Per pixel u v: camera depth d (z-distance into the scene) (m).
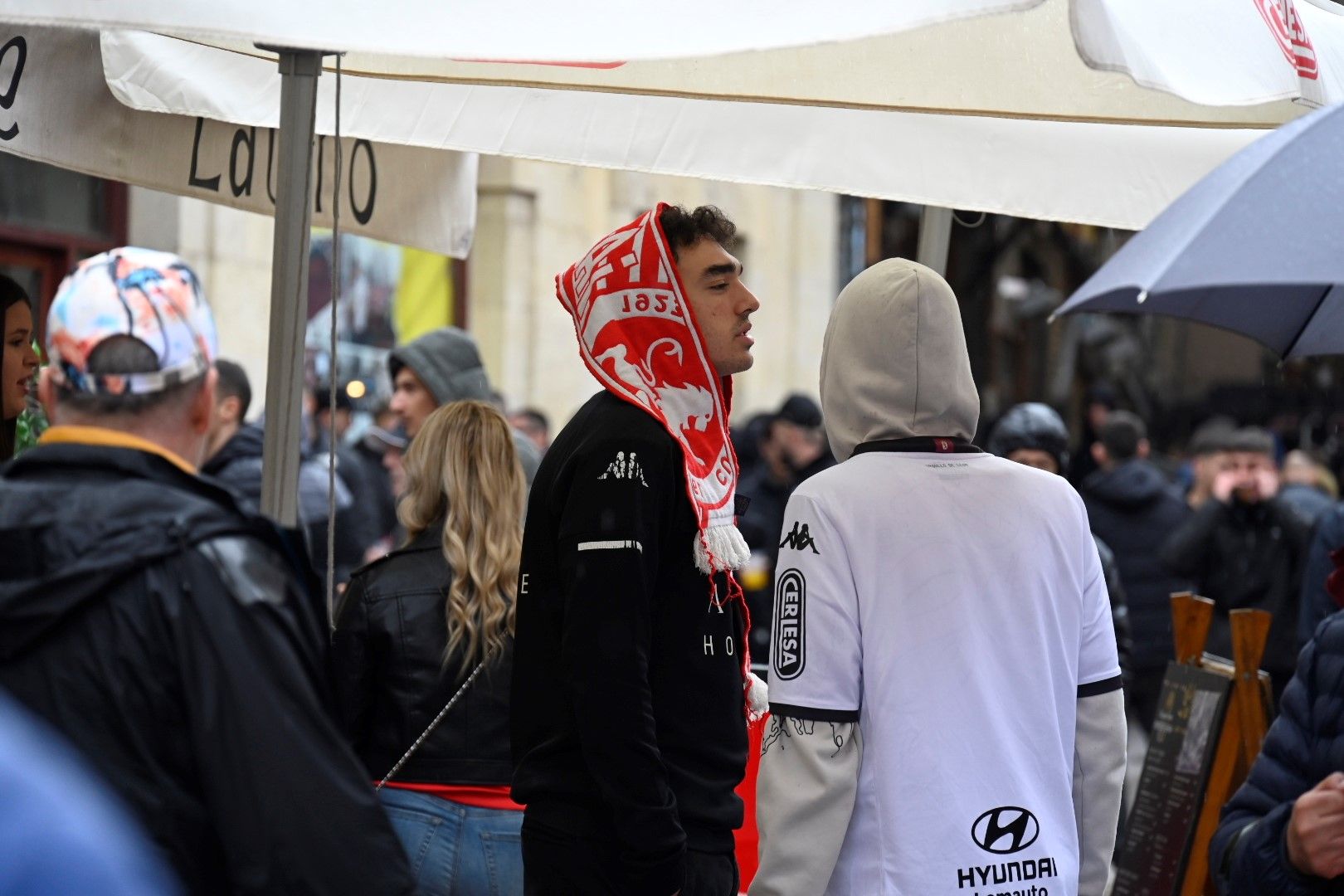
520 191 24.28
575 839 5.77
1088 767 5.95
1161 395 48.44
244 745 4.10
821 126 9.05
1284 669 15.02
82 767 3.92
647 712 5.54
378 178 9.23
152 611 4.16
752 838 8.80
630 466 5.73
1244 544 15.18
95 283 4.47
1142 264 4.54
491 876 7.05
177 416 4.52
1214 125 8.05
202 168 8.65
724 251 6.22
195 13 4.74
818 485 5.71
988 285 36.16
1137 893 9.03
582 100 8.85
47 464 4.34
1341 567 5.85
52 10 4.67
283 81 6.23
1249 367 49.56
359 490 15.86
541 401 24.78
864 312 5.89
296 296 6.29
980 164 9.15
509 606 7.21
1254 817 5.70
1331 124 4.75
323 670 4.41
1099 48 5.02
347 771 4.21
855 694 5.53
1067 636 5.80
